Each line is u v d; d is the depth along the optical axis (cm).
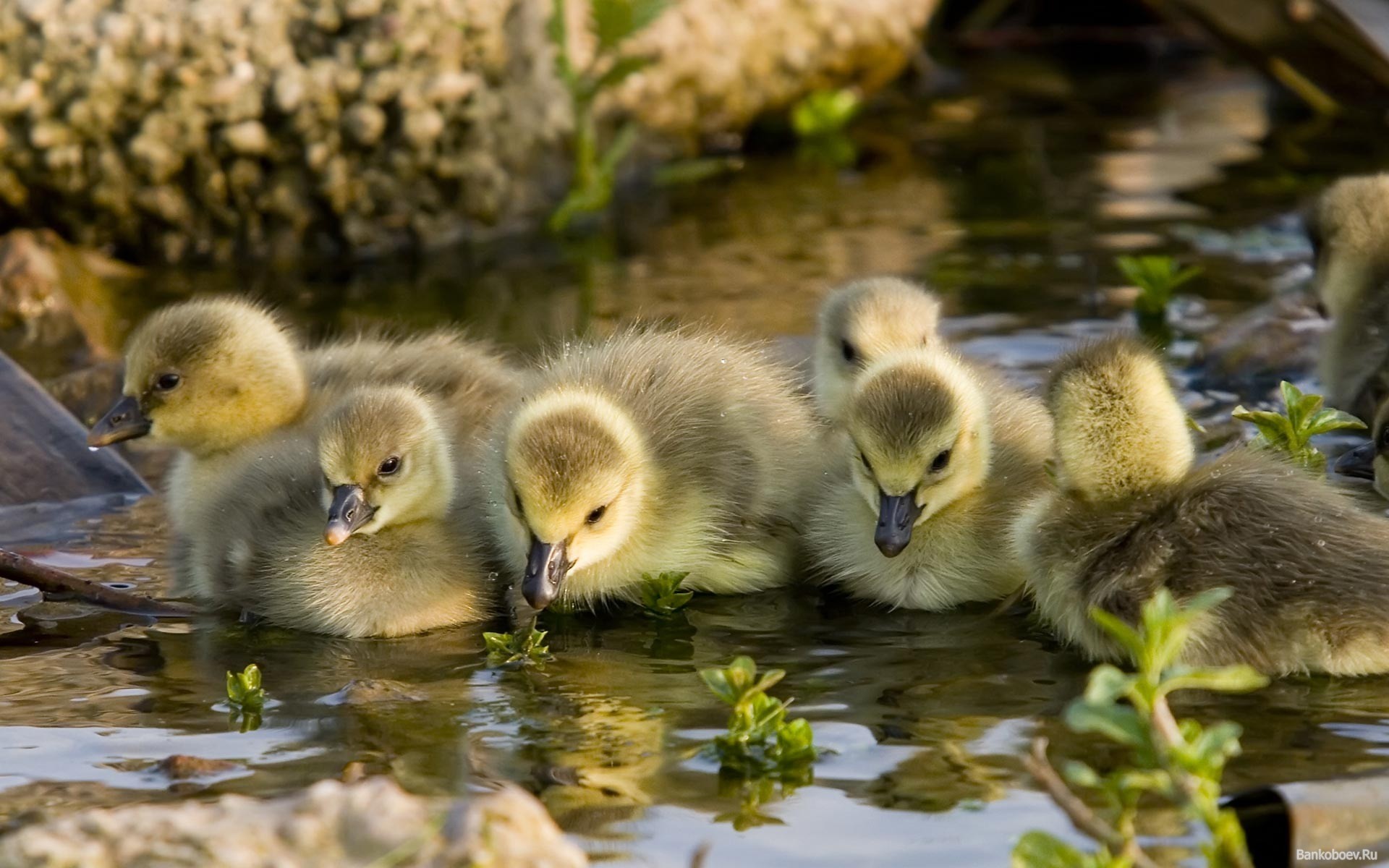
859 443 1070
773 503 1156
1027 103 2398
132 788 822
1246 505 959
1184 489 977
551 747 868
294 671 998
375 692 948
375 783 723
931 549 1095
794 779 826
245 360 1265
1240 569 934
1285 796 760
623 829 777
